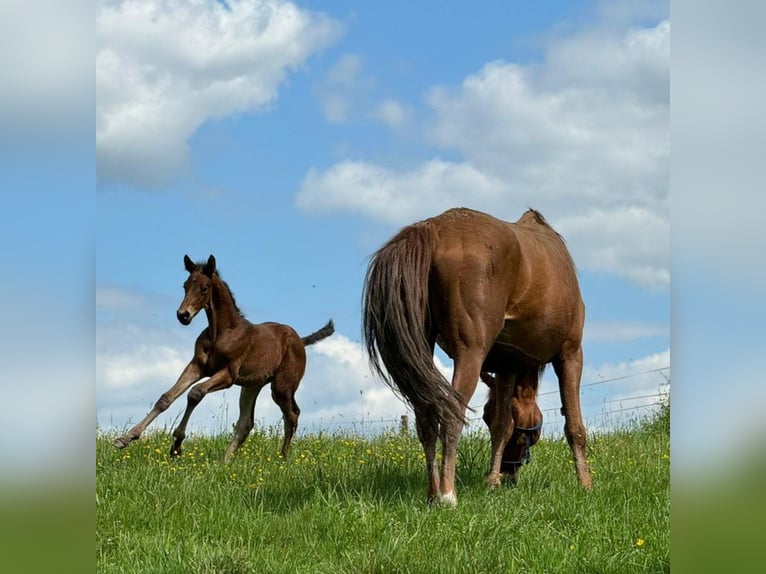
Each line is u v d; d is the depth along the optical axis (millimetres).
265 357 12469
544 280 7480
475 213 7164
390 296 6457
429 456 6703
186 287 11875
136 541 5695
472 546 5559
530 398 8531
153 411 11578
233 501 6957
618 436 13008
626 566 5207
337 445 12234
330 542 5750
